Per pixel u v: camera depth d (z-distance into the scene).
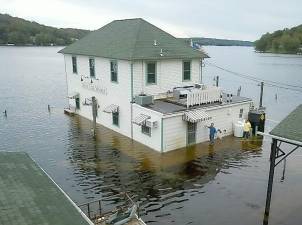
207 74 102.50
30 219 9.41
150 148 25.41
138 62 26.20
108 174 20.98
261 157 23.75
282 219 15.91
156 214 16.39
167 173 21.05
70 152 25.11
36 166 13.38
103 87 30.22
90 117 34.19
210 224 15.52
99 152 24.88
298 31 169.88
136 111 26.25
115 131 29.88
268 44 174.38
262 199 17.83
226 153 24.41
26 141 28.28
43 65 116.31
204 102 26.36
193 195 18.30
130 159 23.34
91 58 31.19
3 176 11.96
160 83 27.92
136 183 19.72
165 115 23.47
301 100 55.62
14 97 51.78
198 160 23.09
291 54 175.50
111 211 15.62
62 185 19.53
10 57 152.25
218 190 18.86
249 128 27.75
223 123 27.62
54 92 57.41
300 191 18.72
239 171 21.41
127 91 26.98
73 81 35.75
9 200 10.31
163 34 30.75
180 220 15.88
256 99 56.25
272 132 14.80
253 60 157.25
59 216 9.80
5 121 35.59
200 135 26.28
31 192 11.03
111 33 32.34
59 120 35.12
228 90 67.25
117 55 26.98
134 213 14.26
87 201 17.64
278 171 21.45
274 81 80.44
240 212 16.56
